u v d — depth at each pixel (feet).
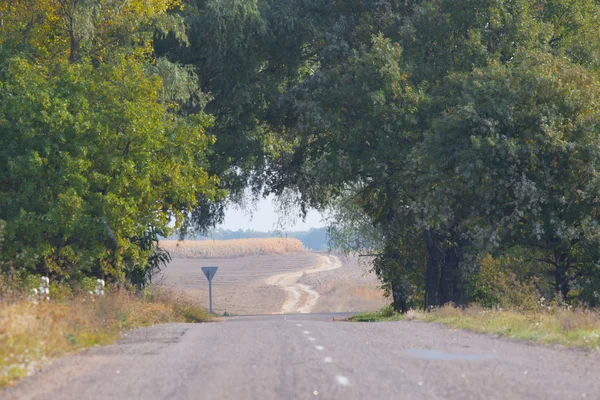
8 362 110.63
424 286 430.20
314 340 151.33
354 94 374.84
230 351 130.11
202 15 398.83
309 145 440.04
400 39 403.75
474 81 313.94
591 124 297.74
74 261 260.21
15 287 210.38
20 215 241.14
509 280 317.83
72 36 311.88
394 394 82.84
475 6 375.66
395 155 368.89
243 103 433.89
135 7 326.03
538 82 300.40
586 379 96.48
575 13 369.91
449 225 360.07
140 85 288.92
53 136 251.80
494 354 125.90
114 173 275.80
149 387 89.86
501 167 301.43
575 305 303.68
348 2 434.71
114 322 194.39
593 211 307.58
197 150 320.91
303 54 465.06
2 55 280.51
